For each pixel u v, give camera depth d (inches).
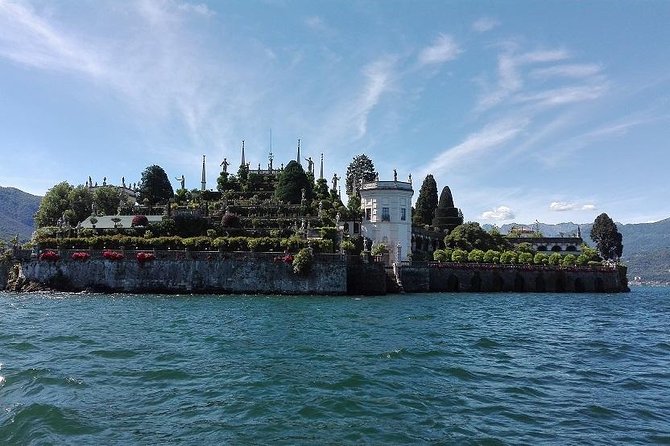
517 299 3602.4
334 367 1175.6
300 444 719.1
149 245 3609.7
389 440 735.7
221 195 5570.9
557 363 1270.9
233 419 818.2
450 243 5398.6
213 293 3444.9
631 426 801.6
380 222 4840.1
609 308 3004.4
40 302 2765.7
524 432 770.2
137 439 732.0
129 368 1143.0
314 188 5649.6
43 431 746.8
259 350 1375.5
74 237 3863.2
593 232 6825.8
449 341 1574.8
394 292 3932.1
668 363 1296.8
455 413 856.3
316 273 3491.6
